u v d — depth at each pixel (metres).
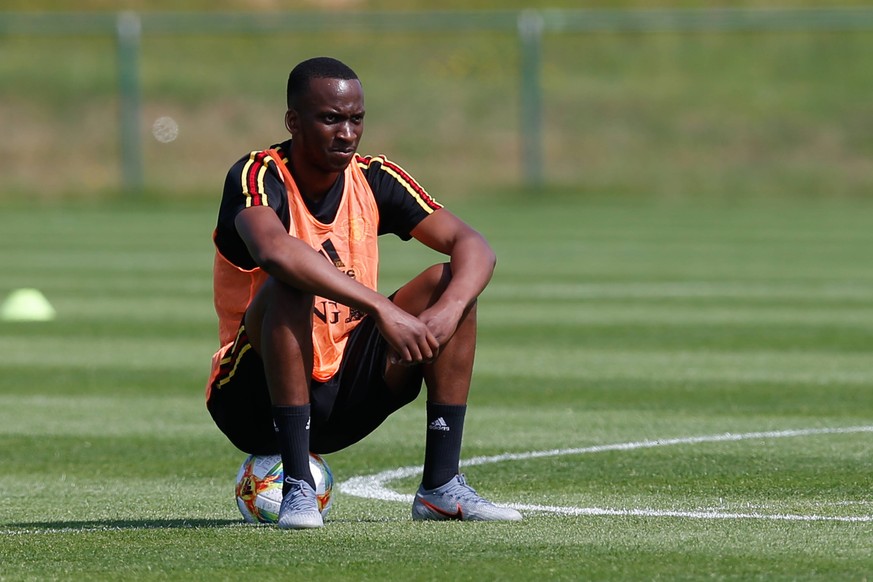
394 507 17.77
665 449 21.59
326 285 14.58
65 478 20.12
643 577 12.95
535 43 101.69
